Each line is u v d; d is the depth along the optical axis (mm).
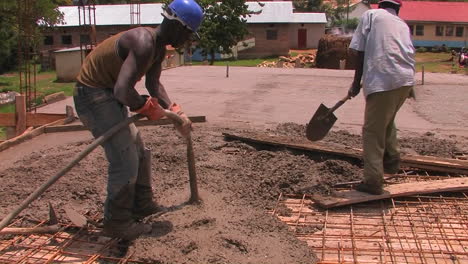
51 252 3461
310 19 45656
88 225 3832
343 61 24266
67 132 7328
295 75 15797
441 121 8125
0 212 4055
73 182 4730
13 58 32812
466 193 4496
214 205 3896
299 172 4848
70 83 23812
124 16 39656
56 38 39031
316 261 3205
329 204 4129
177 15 3264
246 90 11977
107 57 3275
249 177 4711
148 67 3348
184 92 11594
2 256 3410
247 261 3152
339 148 5395
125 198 3467
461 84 13328
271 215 3857
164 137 6457
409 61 4047
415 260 3266
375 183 4250
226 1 30047
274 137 5941
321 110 4871
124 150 3396
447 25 47781
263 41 40531
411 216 4016
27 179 4879
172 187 4453
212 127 7348
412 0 53500
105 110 3375
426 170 5113
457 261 3250
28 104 9352
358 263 3227
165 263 3180
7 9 20844
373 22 4070
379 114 4086
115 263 3283
